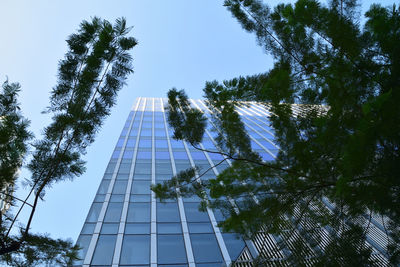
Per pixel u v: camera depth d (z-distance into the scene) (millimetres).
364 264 3594
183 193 5289
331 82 3459
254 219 4594
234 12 4723
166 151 20391
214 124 4922
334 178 3854
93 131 5375
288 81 3703
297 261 4031
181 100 5070
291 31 4211
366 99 3311
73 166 5488
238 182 4883
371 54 3586
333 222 4020
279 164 4426
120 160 18578
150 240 11164
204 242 11156
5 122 4719
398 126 2102
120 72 5004
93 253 10250
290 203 4469
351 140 2199
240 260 10008
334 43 3684
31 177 5230
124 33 4762
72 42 4891
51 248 5098
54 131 5141
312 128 3871
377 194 3125
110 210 13062
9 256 4879
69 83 4973
